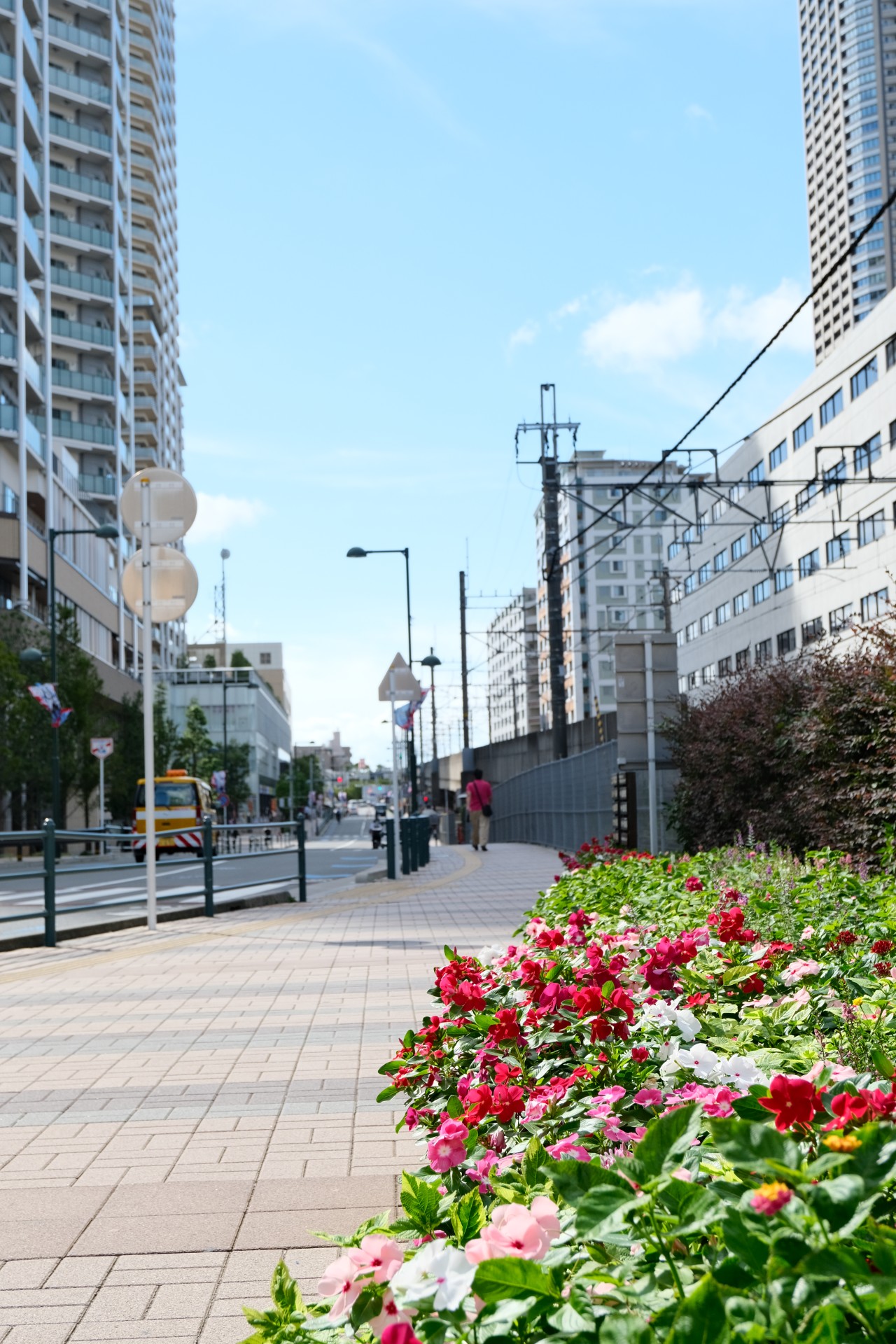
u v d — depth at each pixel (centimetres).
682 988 398
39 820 4588
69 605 5544
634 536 11994
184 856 4100
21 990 862
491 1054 345
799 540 5831
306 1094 546
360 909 1487
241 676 10662
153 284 8831
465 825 5241
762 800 1439
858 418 5131
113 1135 486
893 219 16275
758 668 1625
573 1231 177
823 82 17500
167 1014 757
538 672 15262
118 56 7212
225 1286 328
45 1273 340
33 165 5103
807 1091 185
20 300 4719
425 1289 165
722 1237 163
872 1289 149
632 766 1808
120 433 6988
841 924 568
